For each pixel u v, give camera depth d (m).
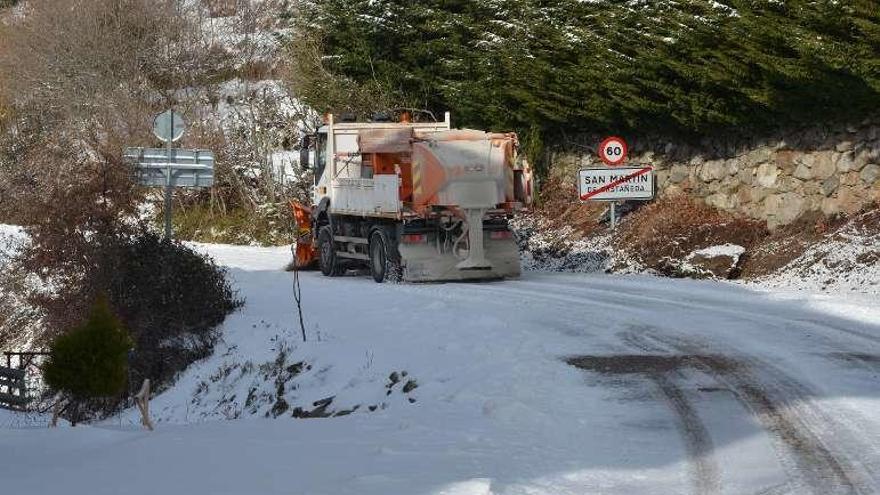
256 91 45.12
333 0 37.84
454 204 23.61
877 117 21.75
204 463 9.91
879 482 8.59
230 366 18.84
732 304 18.73
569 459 9.60
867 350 14.05
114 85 45.59
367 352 16.38
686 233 25.03
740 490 8.52
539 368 13.59
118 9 48.16
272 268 30.28
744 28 22.06
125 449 10.83
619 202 28.22
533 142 31.55
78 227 23.38
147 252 22.52
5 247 29.47
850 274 20.38
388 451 10.05
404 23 35.72
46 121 46.28
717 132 25.80
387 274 24.28
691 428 10.55
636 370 13.30
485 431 10.83
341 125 26.75
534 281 23.70
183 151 24.17
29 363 20.72
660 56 24.55
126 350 12.96
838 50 20.27
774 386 12.17
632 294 20.58
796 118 23.16
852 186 22.27
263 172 41.25
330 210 26.91
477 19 32.78
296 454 10.16
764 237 24.05
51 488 9.09
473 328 16.89
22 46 48.84
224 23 50.38
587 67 27.23
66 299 22.72
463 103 33.00
